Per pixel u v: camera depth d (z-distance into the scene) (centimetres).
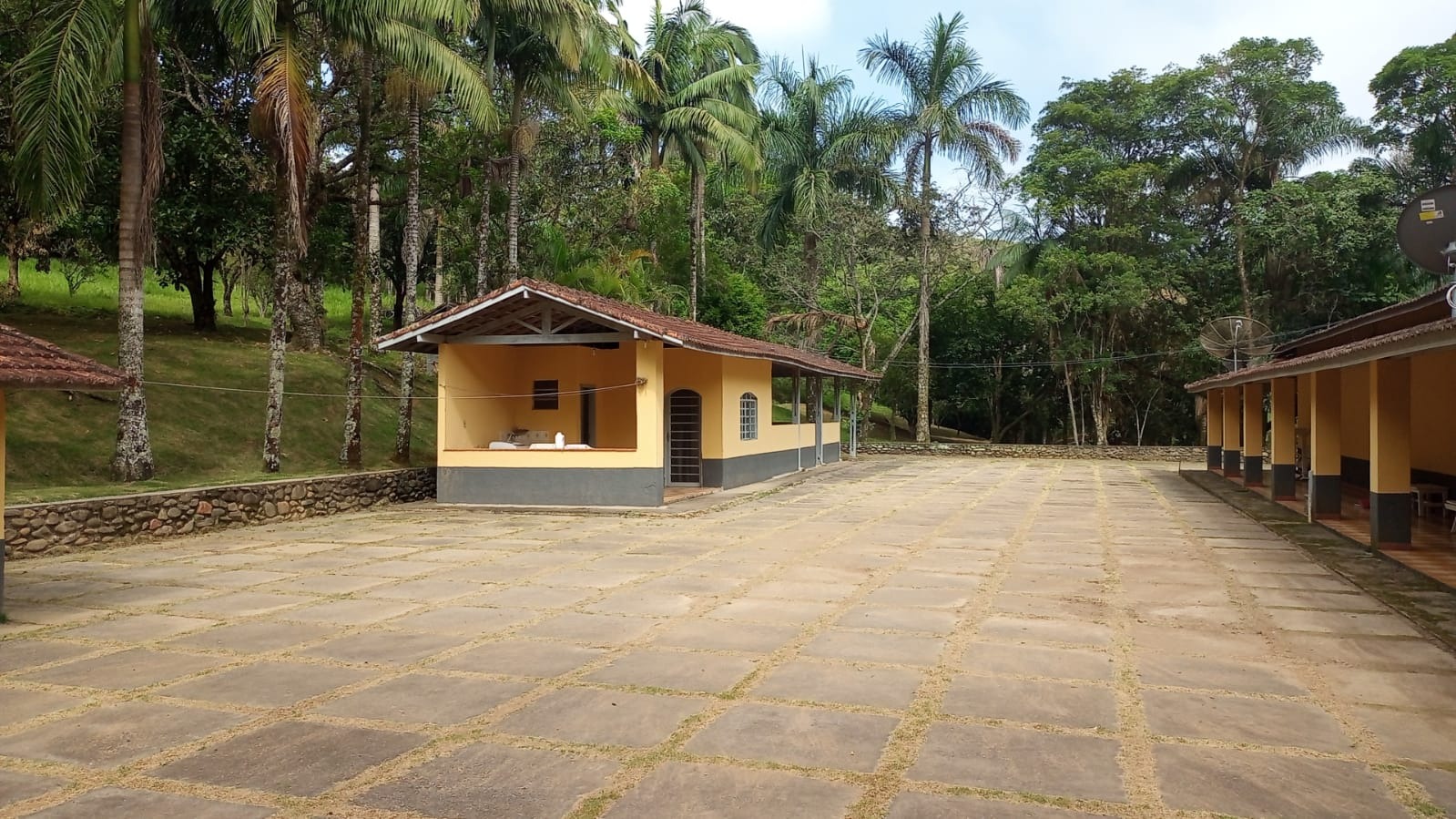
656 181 2383
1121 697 470
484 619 654
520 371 1623
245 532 1124
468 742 411
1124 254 2672
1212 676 505
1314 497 1147
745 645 577
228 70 1638
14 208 1587
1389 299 2361
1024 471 2166
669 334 1282
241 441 1486
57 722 440
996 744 404
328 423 1692
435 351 1517
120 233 1105
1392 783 360
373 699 471
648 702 464
